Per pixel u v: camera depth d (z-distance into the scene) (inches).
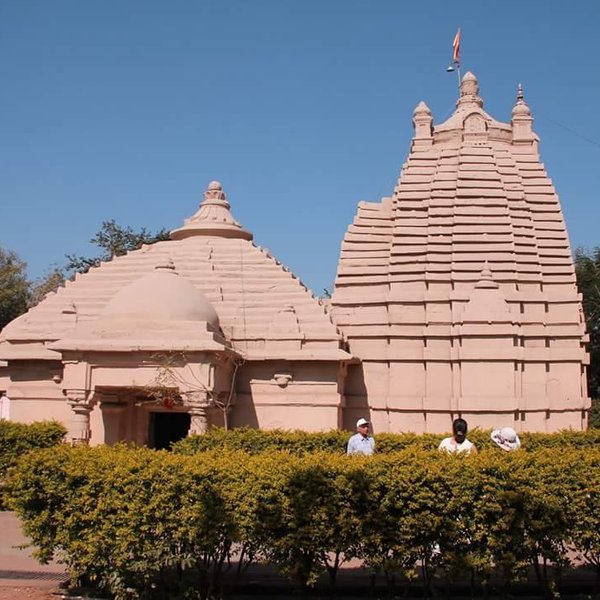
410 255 882.1
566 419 806.5
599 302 1589.6
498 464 358.3
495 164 933.2
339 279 898.7
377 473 357.7
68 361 721.0
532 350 817.5
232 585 380.2
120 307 744.3
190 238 968.9
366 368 842.2
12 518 608.4
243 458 382.3
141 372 709.3
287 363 781.9
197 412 692.1
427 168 956.0
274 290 852.6
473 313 820.0
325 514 350.9
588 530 363.9
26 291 1996.8
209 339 712.4
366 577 420.5
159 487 359.6
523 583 409.1
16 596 387.5
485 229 879.1
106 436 783.1
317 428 768.3
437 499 354.3
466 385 803.4
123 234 2091.5
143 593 366.0
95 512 362.9
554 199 917.8
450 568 350.6
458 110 1034.7
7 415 927.0
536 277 860.0
